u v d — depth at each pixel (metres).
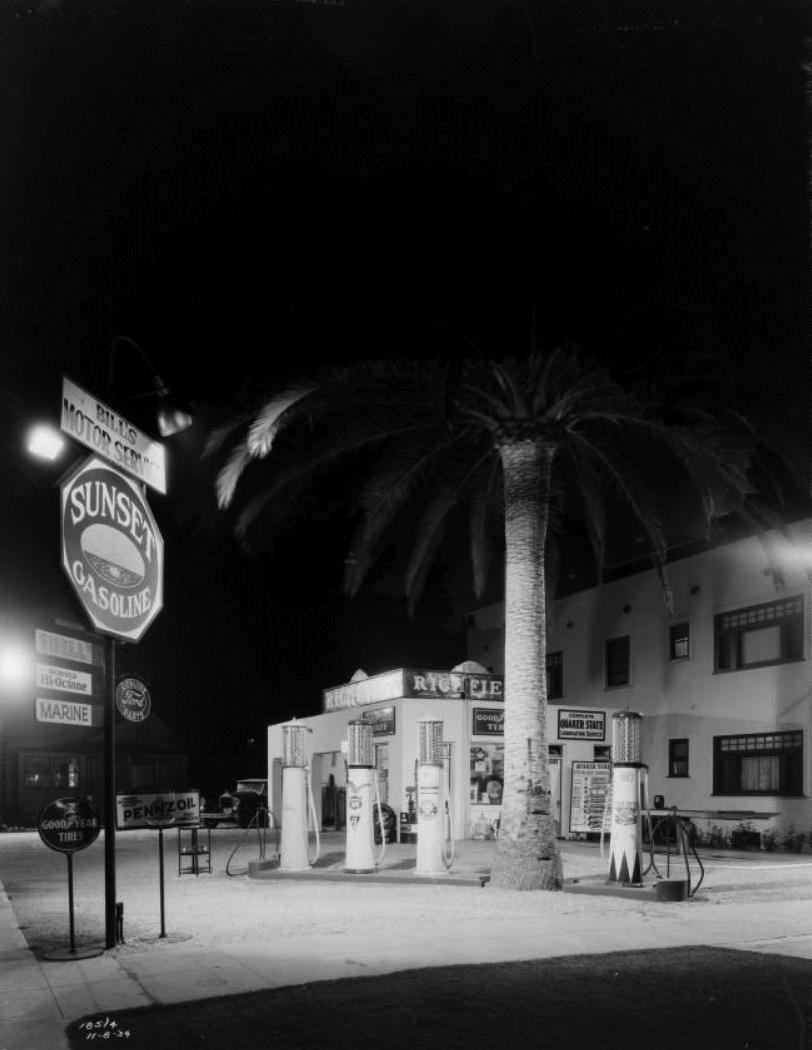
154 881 17.33
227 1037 6.60
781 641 24.11
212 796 48.81
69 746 42.03
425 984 8.01
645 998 7.55
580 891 14.63
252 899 14.16
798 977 8.30
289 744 18.28
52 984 8.35
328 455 17.22
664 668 27.77
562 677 32.44
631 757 15.17
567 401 15.78
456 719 26.17
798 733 23.25
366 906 13.12
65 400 9.73
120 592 10.55
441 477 19.38
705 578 26.45
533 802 15.27
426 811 16.98
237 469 16.48
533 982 8.09
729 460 15.66
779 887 15.54
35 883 17.55
